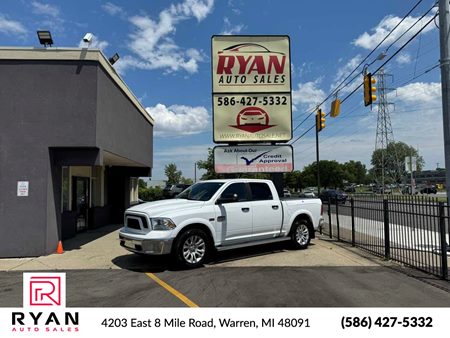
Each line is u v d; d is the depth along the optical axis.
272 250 10.21
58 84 9.98
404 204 8.82
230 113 13.59
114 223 18.47
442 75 10.44
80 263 8.86
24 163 9.78
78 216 14.52
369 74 14.05
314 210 10.70
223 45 13.70
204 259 8.36
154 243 7.80
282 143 13.88
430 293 6.19
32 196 9.75
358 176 133.25
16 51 9.88
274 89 13.68
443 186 71.94
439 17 10.55
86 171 15.37
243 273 7.69
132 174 18.84
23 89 9.88
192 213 8.23
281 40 13.86
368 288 6.50
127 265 8.61
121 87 12.82
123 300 5.98
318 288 6.52
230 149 13.52
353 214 10.91
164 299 6.01
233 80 13.65
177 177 62.56
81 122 9.96
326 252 9.89
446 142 10.23
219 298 6.03
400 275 7.42
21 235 9.63
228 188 9.12
